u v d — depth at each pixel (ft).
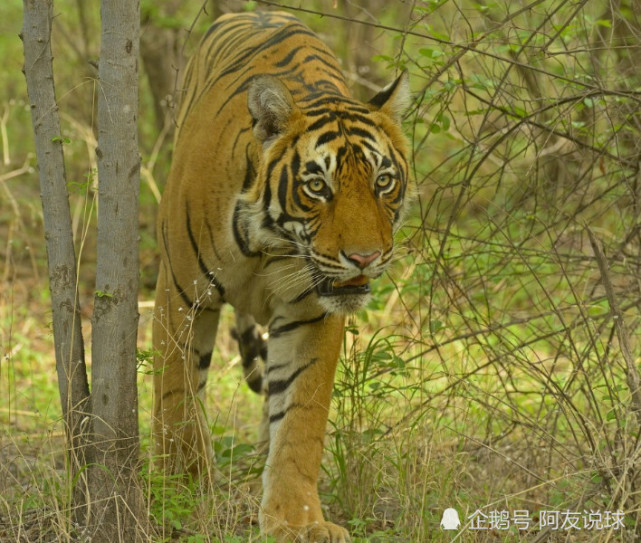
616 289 33.50
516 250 29.22
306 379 25.55
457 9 26.89
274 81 23.62
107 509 21.89
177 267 26.45
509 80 30.17
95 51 62.23
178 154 27.55
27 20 21.93
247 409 39.37
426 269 31.45
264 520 24.06
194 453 26.05
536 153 28.19
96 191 23.52
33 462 27.99
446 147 56.13
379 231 23.07
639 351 33.78
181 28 51.65
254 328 35.88
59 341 22.56
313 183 23.35
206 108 27.43
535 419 27.61
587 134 30.04
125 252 21.97
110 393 22.11
